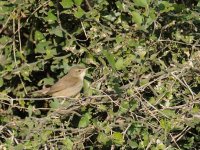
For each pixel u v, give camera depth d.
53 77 15.83
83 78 14.91
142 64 13.81
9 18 14.74
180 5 14.16
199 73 13.81
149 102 13.45
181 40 14.40
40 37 14.95
